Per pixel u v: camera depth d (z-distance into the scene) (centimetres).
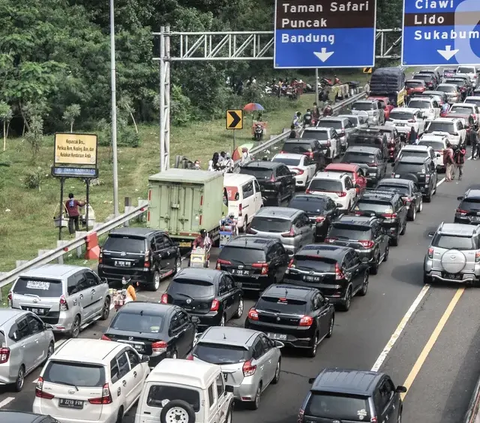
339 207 8588
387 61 18538
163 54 8844
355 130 11906
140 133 13475
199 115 14875
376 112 13550
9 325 4500
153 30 14975
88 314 5503
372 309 6250
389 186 8875
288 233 7044
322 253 6116
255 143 12875
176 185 7188
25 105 12425
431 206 9531
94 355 3912
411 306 6334
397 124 12675
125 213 7994
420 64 6862
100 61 13450
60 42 13312
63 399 3806
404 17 6844
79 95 13038
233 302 5728
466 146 12975
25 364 4581
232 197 8006
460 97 16475
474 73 18925
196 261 6875
